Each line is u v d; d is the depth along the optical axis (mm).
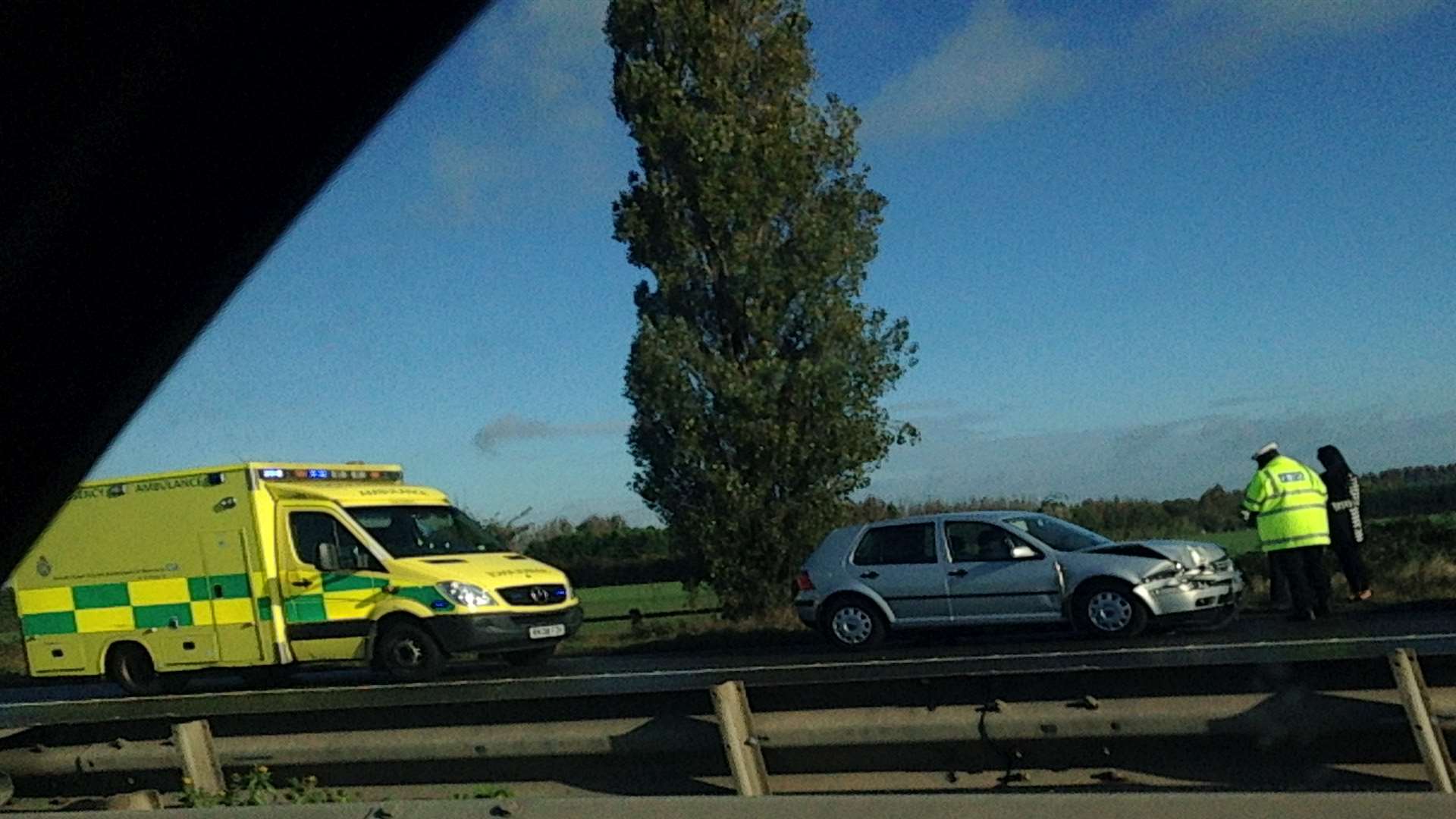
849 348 23281
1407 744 6637
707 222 23281
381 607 16781
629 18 23750
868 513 25484
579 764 8258
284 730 9312
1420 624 15008
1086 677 7227
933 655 15312
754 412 22734
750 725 7738
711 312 23594
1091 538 16734
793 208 23500
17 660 27234
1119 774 7098
